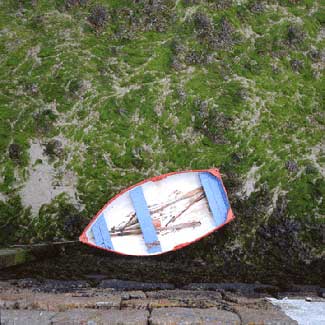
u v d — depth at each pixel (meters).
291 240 11.23
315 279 10.92
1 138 11.58
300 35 12.33
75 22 12.27
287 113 11.87
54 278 10.65
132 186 10.66
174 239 10.58
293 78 12.12
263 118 11.79
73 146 11.55
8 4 12.45
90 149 11.52
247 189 11.43
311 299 9.41
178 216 10.68
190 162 11.52
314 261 11.14
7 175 11.42
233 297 9.69
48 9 12.38
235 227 11.26
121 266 10.93
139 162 11.45
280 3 12.53
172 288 10.62
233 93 11.89
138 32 12.20
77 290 10.01
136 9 12.34
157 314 7.83
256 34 12.33
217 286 10.78
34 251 10.66
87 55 12.04
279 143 11.69
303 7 12.55
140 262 10.99
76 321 7.51
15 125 11.66
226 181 11.41
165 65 12.00
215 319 7.68
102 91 11.80
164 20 12.29
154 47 12.11
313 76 12.17
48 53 12.02
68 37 12.16
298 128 11.81
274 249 11.20
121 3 12.38
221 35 12.23
